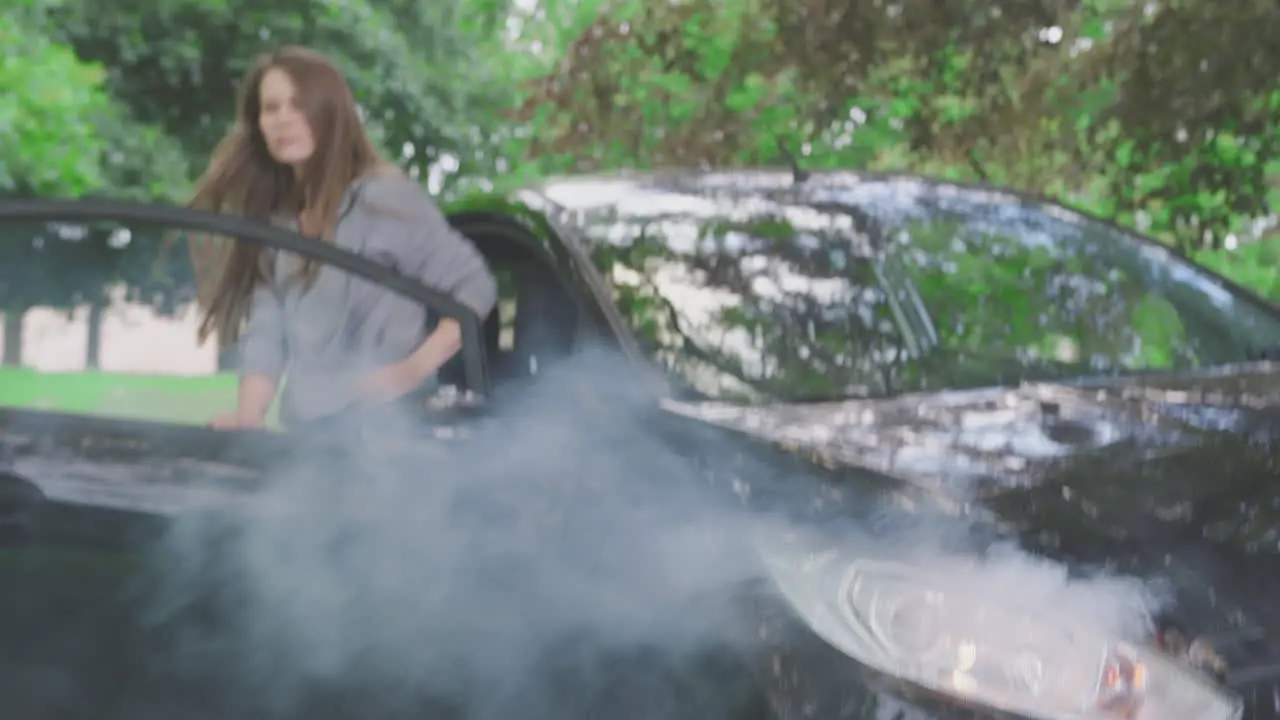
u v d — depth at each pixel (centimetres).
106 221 274
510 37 2117
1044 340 360
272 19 2227
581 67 1295
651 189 385
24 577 298
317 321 303
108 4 2158
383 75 2266
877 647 237
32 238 304
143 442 299
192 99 2230
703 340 328
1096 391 324
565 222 362
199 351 310
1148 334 371
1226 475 267
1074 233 404
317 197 310
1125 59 932
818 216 381
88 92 1822
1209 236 1005
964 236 388
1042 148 1063
